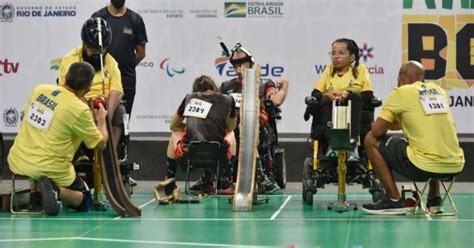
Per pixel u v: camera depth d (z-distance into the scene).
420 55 12.38
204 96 9.94
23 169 8.26
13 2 12.62
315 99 9.05
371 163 8.43
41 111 8.27
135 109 12.61
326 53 12.48
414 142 8.16
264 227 7.43
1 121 12.68
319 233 7.04
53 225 7.54
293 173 12.53
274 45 12.50
